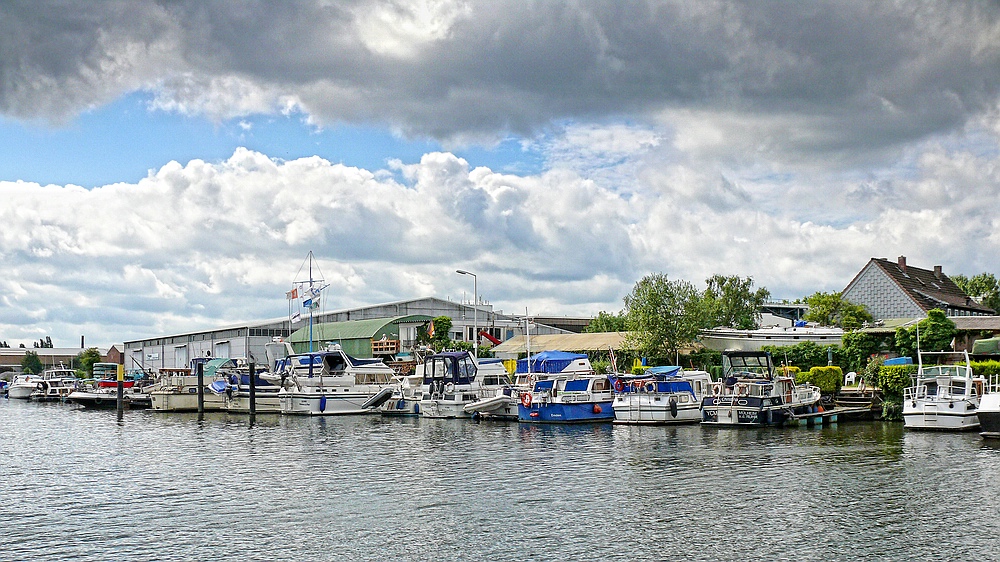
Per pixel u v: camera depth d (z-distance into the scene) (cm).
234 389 7375
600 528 2647
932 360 6250
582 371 6406
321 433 5425
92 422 6712
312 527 2730
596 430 5178
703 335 8038
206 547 2523
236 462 4106
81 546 2559
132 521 2855
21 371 19038
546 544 2491
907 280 9719
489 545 2491
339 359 7056
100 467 4028
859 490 3105
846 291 9819
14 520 2892
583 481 3394
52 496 3297
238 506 3053
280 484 3469
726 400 5228
